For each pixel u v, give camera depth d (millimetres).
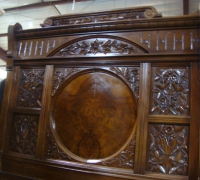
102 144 1249
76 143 1301
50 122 1358
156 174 1112
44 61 1445
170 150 1122
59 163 1274
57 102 1388
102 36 1346
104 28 1324
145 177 1109
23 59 1504
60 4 2994
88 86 1343
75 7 3047
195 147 1073
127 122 1223
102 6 2984
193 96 1118
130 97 1240
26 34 1520
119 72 1274
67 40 1416
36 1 3006
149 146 1152
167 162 1114
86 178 1208
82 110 1326
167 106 1161
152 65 1225
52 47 1446
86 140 1285
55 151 1312
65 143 1322
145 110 1176
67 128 1337
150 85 1204
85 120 1309
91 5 2984
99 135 1266
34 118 1424
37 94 1450
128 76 1254
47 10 3184
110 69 1297
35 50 1494
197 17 1152
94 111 1301
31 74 1496
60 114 1367
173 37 1206
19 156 1386
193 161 1065
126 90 1255
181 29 1200
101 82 1319
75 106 1347
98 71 1337
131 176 1129
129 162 1163
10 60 1536
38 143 1349
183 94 1149
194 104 1110
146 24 1240
